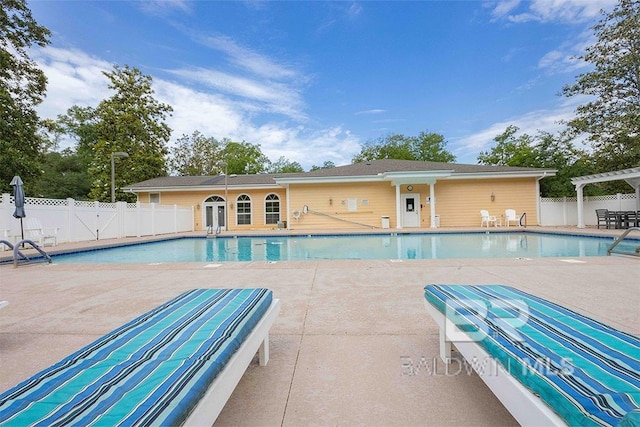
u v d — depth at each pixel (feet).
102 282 16.66
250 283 15.88
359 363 7.54
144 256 34.14
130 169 82.94
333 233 47.88
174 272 19.16
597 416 3.26
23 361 7.77
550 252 31.76
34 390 3.89
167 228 56.24
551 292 13.07
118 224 46.21
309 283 15.66
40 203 35.53
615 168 58.54
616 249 31.63
